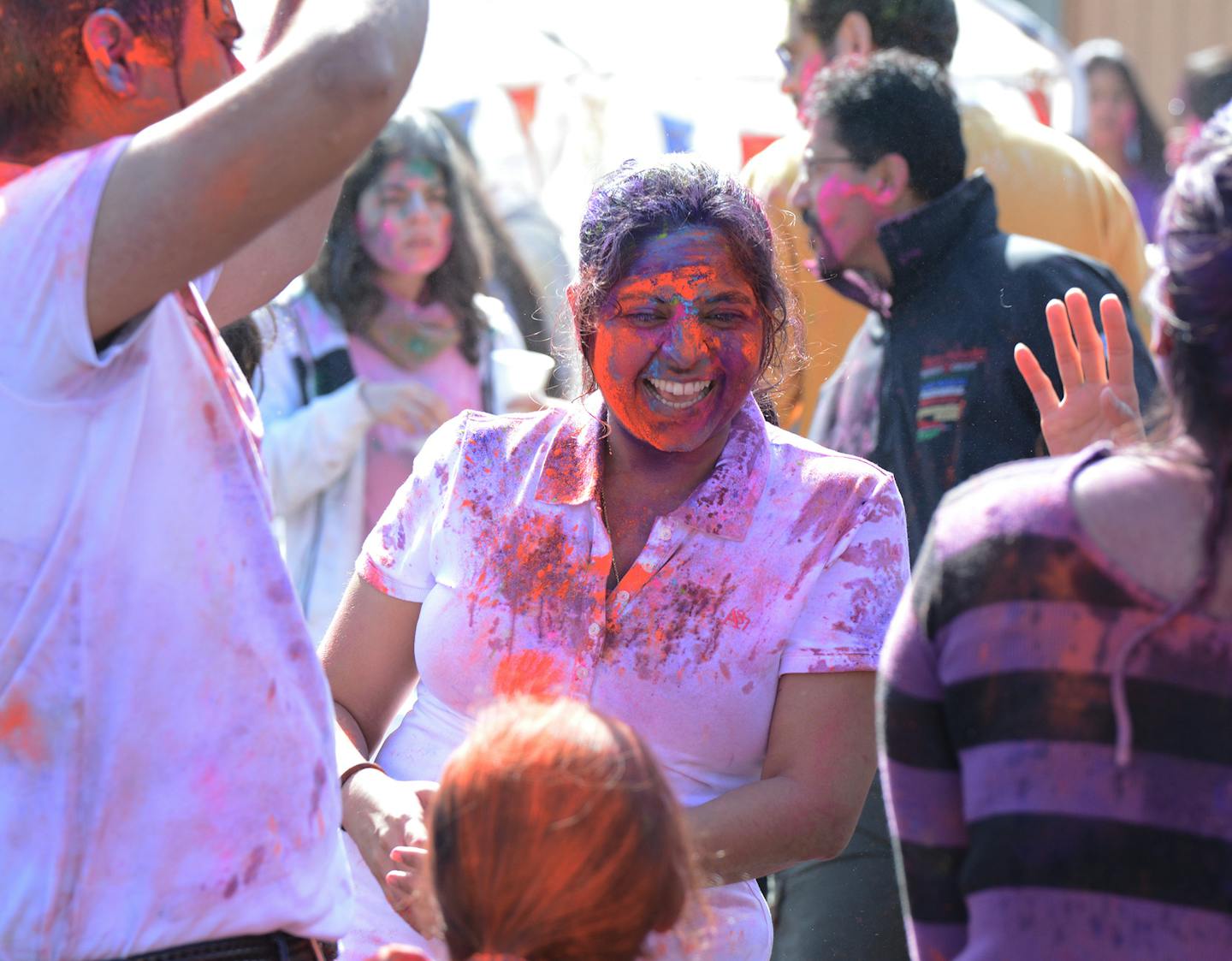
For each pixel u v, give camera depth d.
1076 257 9.47
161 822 4.66
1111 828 3.99
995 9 16.19
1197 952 3.92
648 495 6.51
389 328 12.50
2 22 4.88
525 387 12.84
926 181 9.84
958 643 4.27
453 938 4.49
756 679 6.27
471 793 4.45
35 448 4.62
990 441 9.33
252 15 10.59
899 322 9.77
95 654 4.62
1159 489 4.13
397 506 6.89
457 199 12.66
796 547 6.33
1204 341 4.08
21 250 4.55
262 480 5.07
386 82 4.45
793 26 12.20
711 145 15.30
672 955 5.64
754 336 6.35
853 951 8.59
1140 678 4.02
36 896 4.59
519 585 6.45
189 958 4.69
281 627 4.93
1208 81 21.12
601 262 6.33
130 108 5.04
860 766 6.23
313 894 4.92
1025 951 4.02
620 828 4.38
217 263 4.60
